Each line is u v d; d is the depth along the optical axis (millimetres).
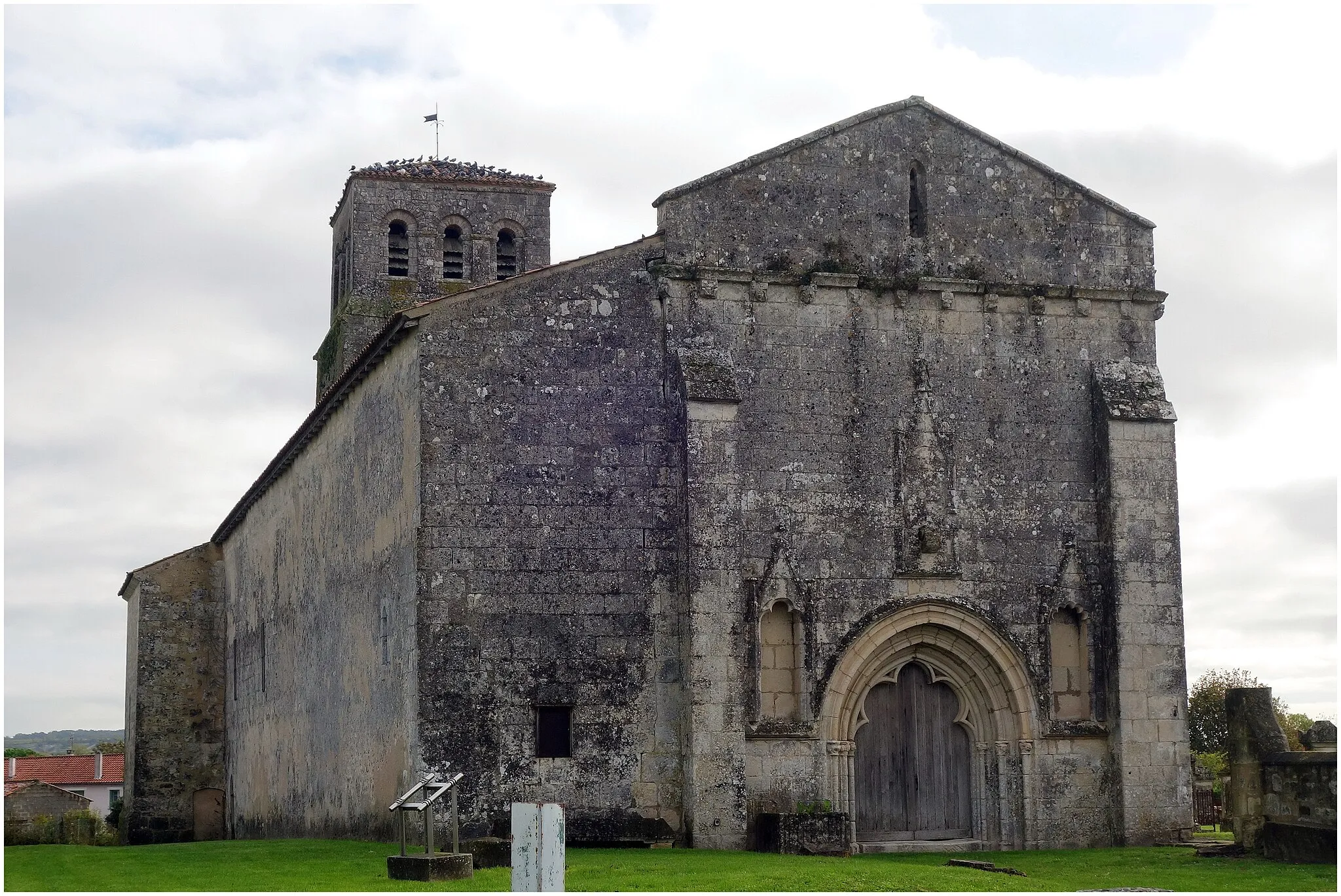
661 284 30266
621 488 29578
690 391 29438
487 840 24922
